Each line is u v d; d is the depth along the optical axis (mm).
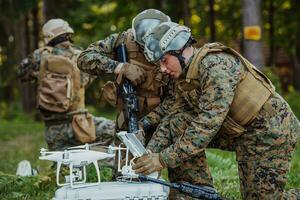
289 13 43781
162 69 7363
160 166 7180
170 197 8258
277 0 43656
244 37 22594
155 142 8219
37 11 43000
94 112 41500
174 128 8156
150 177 7137
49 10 38938
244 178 7855
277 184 7695
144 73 8906
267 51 48906
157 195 7020
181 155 7176
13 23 37719
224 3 43844
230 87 7121
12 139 27172
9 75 51781
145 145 8945
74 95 12148
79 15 39594
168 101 8695
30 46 47406
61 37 12258
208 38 43531
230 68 7176
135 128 8703
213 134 7137
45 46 12367
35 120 40656
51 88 12023
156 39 7258
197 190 7340
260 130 7535
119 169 7605
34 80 12641
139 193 7004
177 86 7633
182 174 8398
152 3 38500
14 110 45750
